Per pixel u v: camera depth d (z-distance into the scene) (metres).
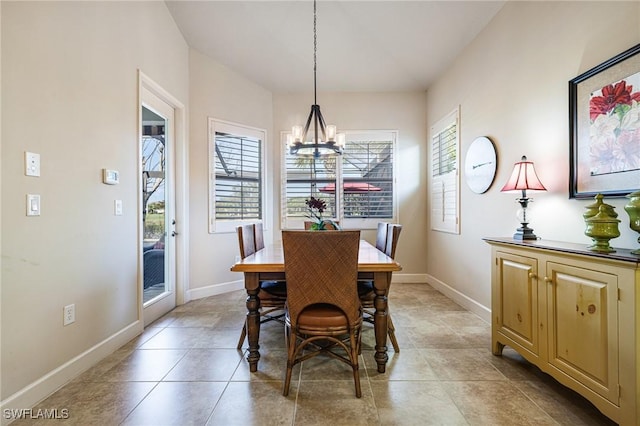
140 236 2.54
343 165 4.34
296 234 1.63
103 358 2.08
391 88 4.23
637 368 1.21
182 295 3.31
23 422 1.45
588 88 1.76
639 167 1.48
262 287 2.20
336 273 1.67
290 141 2.60
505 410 1.53
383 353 1.89
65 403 1.59
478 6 2.65
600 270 1.35
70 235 1.83
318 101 4.33
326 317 1.69
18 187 1.51
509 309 1.95
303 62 3.70
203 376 1.85
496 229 2.65
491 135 2.75
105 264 2.13
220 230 3.74
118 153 2.28
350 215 4.34
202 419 1.47
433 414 1.50
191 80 3.47
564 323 1.53
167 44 2.98
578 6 1.85
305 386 1.75
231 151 3.86
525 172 2.04
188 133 3.43
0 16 1.44
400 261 4.32
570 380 1.49
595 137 1.72
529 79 2.27
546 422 1.44
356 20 3.03
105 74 2.13
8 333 1.46
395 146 4.32
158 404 1.58
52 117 1.71
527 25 2.29
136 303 2.49
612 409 1.29
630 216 1.36
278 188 4.34
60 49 1.76
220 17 3.05
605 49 1.68
